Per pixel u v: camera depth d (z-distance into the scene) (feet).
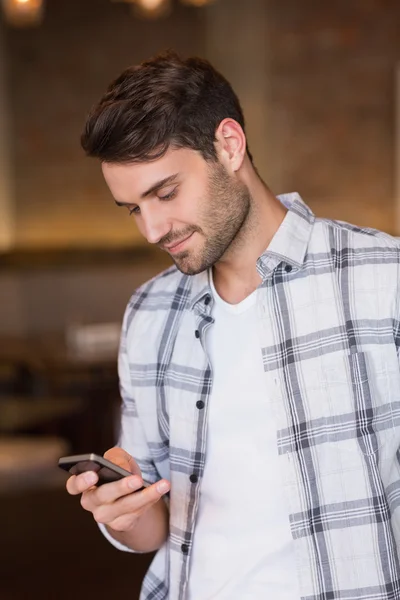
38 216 22.66
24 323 22.39
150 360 5.90
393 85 22.66
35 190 22.58
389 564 5.19
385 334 5.29
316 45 22.53
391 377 5.29
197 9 22.29
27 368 18.62
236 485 5.43
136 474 5.34
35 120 22.43
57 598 11.09
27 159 22.49
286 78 22.59
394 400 5.31
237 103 5.45
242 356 5.51
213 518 5.52
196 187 5.13
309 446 5.28
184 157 5.07
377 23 22.48
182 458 5.67
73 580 11.14
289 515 5.24
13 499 12.17
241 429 5.46
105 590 11.08
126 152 4.94
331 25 22.48
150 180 5.01
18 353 19.30
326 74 22.62
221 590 5.41
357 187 22.95
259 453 5.39
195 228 5.20
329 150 22.84
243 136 5.32
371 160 22.88
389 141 22.82
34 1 16.83
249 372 5.47
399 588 5.23
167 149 5.00
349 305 5.35
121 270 22.56
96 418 18.22
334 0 22.40
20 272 22.31
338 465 5.24
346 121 22.76
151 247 22.45
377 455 5.25
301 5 22.36
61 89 22.35
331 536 5.21
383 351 5.29
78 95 22.39
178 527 5.67
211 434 5.55
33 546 11.25
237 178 5.36
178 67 5.16
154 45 22.29
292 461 5.28
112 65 22.33
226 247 5.35
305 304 5.42
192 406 5.61
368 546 5.20
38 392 18.56
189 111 5.06
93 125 5.01
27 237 22.66
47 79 22.33
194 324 5.76
